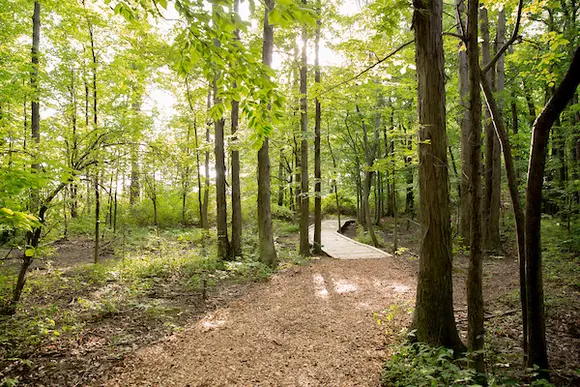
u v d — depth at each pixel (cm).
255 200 1766
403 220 2084
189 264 856
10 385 331
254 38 921
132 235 1250
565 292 613
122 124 782
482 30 916
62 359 394
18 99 868
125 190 1448
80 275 759
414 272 845
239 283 755
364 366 385
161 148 842
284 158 1791
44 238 599
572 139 1116
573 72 255
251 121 223
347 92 790
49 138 928
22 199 489
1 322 466
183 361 400
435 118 390
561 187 1145
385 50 494
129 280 737
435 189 394
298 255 1042
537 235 304
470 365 324
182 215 1764
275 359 406
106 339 451
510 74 1147
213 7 162
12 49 798
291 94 1009
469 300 324
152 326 502
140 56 864
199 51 197
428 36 387
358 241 1448
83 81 871
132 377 364
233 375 370
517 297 596
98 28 801
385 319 521
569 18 938
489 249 1045
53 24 979
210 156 1638
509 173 367
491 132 984
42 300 589
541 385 303
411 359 370
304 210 1084
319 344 445
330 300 630
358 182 1822
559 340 450
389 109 1080
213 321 529
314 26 150
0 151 425
